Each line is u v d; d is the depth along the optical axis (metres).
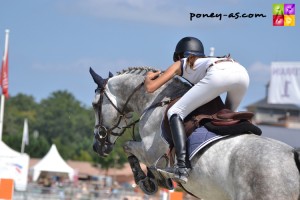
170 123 10.35
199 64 10.45
